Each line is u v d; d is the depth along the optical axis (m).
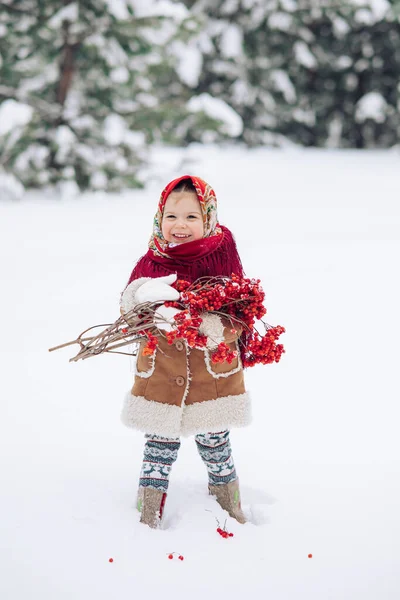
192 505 2.59
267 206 10.22
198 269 2.50
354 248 7.42
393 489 2.80
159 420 2.45
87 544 2.32
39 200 10.22
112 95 11.17
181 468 2.96
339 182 12.55
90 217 9.22
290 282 6.08
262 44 17.16
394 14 17.02
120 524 2.44
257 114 17.80
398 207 10.05
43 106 10.61
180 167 11.81
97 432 3.29
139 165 11.23
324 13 17.27
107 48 10.53
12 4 10.41
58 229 8.38
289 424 3.43
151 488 2.50
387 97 18.73
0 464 2.92
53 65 10.84
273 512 2.61
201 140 15.82
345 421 3.46
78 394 3.76
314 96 18.97
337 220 9.12
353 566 2.29
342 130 19.34
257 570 2.25
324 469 2.97
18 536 2.36
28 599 2.06
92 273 6.39
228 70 17.19
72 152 10.45
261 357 2.46
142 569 2.21
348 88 18.84
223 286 2.46
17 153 10.24
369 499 2.72
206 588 2.14
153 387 2.48
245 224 8.89
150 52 10.70
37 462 2.95
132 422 2.48
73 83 11.05
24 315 5.15
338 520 2.57
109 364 4.25
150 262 2.55
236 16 17.08
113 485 2.77
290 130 19.38
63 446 3.12
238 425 2.48
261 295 2.38
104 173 10.58
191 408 2.48
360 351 4.47
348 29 17.36
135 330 2.31
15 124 9.96
